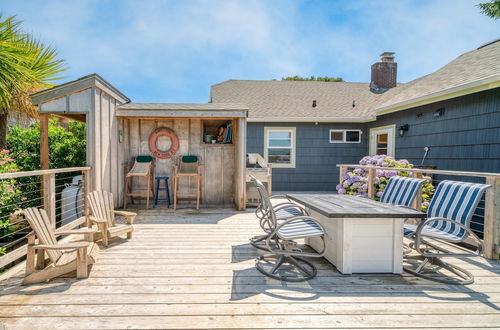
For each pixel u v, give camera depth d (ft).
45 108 14.96
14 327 6.29
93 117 15.03
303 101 33.60
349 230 9.39
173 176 20.30
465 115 18.31
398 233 9.45
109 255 10.88
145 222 16.25
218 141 22.21
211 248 11.82
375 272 9.50
